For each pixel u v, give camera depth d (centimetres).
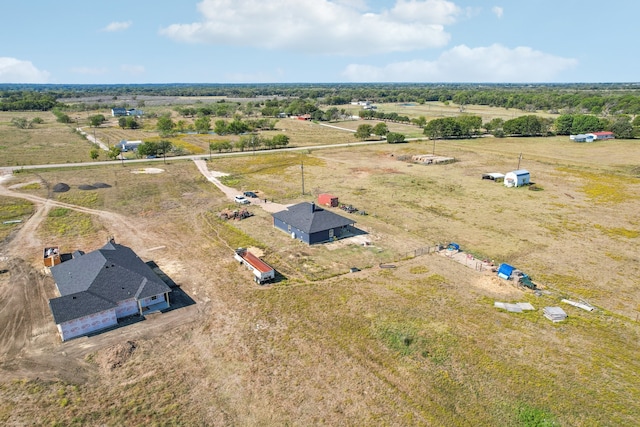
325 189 8019
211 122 18700
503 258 4922
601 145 12875
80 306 3400
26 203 6856
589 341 3362
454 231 5803
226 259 4875
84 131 15712
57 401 2670
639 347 3306
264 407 2645
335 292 4100
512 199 7344
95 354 3148
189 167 9825
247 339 3347
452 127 14312
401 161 10744
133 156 11012
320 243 5356
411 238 5541
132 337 3366
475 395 2753
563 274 4531
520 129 14825
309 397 2728
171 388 2809
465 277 4444
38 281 4262
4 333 3391
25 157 10538
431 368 3012
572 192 7775
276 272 4534
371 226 5991
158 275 4428
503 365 3045
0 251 4981
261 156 11269
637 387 2848
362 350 3212
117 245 4638
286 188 8100
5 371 2945
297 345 3266
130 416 2561
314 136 15312
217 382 2869
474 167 9981
